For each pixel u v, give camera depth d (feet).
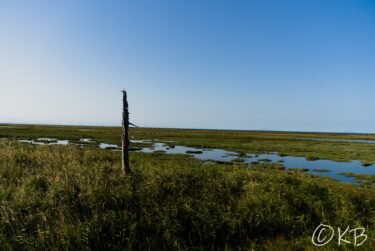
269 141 221.05
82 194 25.36
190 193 28.76
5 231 20.57
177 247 20.02
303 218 25.62
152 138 228.22
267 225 23.79
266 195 28.73
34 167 37.55
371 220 26.05
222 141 204.03
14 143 64.64
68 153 48.26
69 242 19.11
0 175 32.22
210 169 40.24
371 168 87.61
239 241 21.90
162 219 22.26
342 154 127.85
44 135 196.65
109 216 21.86
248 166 80.84
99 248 19.49
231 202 27.76
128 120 33.22
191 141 194.29
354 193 32.99
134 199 25.41
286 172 71.82
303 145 184.75
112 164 43.78
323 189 33.37
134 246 19.85
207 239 21.63
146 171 36.32
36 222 21.72
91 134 232.73
